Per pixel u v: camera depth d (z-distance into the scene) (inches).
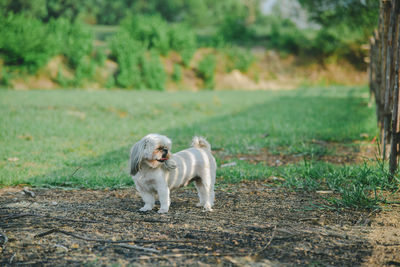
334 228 163.6
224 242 147.9
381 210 185.5
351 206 193.2
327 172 254.2
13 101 653.9
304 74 1334.9
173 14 2014.0
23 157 316.2
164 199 183.5
